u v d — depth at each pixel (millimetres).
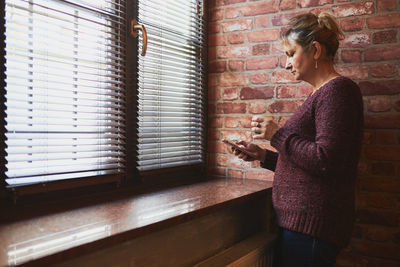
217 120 2344
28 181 1344
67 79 1523
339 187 1396
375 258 1897
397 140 1836
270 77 2148
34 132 1347
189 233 1557
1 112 1280
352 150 1386
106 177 1684
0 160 1290
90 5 1595
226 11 2297
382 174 1873
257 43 2188
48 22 1396
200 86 2320
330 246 1421
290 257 1500
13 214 1286
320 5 1999
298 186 1449
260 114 2182
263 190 1877
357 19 1910
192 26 2232
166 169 2047
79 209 1383
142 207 1429
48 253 890
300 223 1435
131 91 1852
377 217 1891
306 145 1344
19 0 1338
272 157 1727
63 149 1470
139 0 1875
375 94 1879
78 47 1572
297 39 1474
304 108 1448
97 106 1600
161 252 1405
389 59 1844
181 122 2217
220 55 2322
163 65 2051
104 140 1680
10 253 891
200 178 2271
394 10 1829
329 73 1492
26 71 1365
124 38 1805
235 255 1658
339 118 1295
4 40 1280
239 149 1725
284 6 2100
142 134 1905
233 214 1865
